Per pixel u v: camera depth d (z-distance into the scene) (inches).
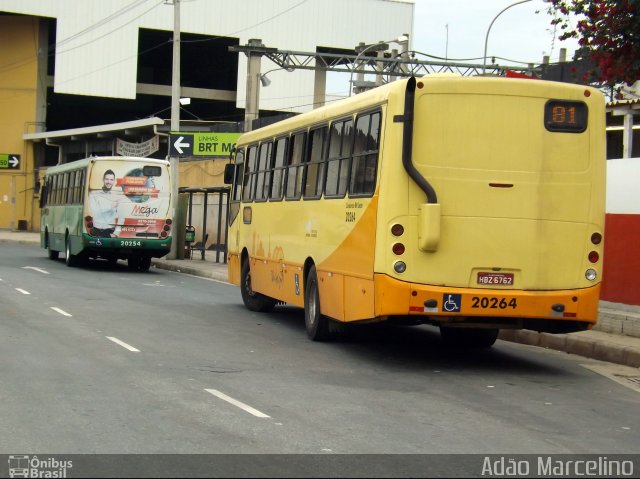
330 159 580.1
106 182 1179.3
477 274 485.4
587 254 496.1
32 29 2568.9
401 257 480.4
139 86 2539.4
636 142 906.7
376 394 426.3
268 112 2691.9
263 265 730.2
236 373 472.1
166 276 1166.3
